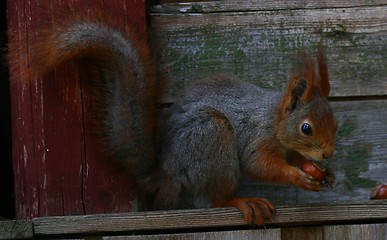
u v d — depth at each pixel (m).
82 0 6.34
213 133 6.18
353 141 7.00
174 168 6.25
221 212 5.76
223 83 6.63
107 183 6.30
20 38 6.21
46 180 6.25
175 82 6.93
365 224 5.80
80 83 6.30
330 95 7.02
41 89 6.28
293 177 6.23
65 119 6.28
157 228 5.71
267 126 6.37
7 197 8.18
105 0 6.38
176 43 6.97
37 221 5.65
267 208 5.77
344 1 7.11
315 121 6.08
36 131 6.27
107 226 5.69
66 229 5.66
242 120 6.47
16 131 6.28
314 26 7.07
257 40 7.03
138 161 6.32
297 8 7.08
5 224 5.60
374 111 7.03
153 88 6.38
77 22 6.09
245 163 6.43
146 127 6.32
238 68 7.00
